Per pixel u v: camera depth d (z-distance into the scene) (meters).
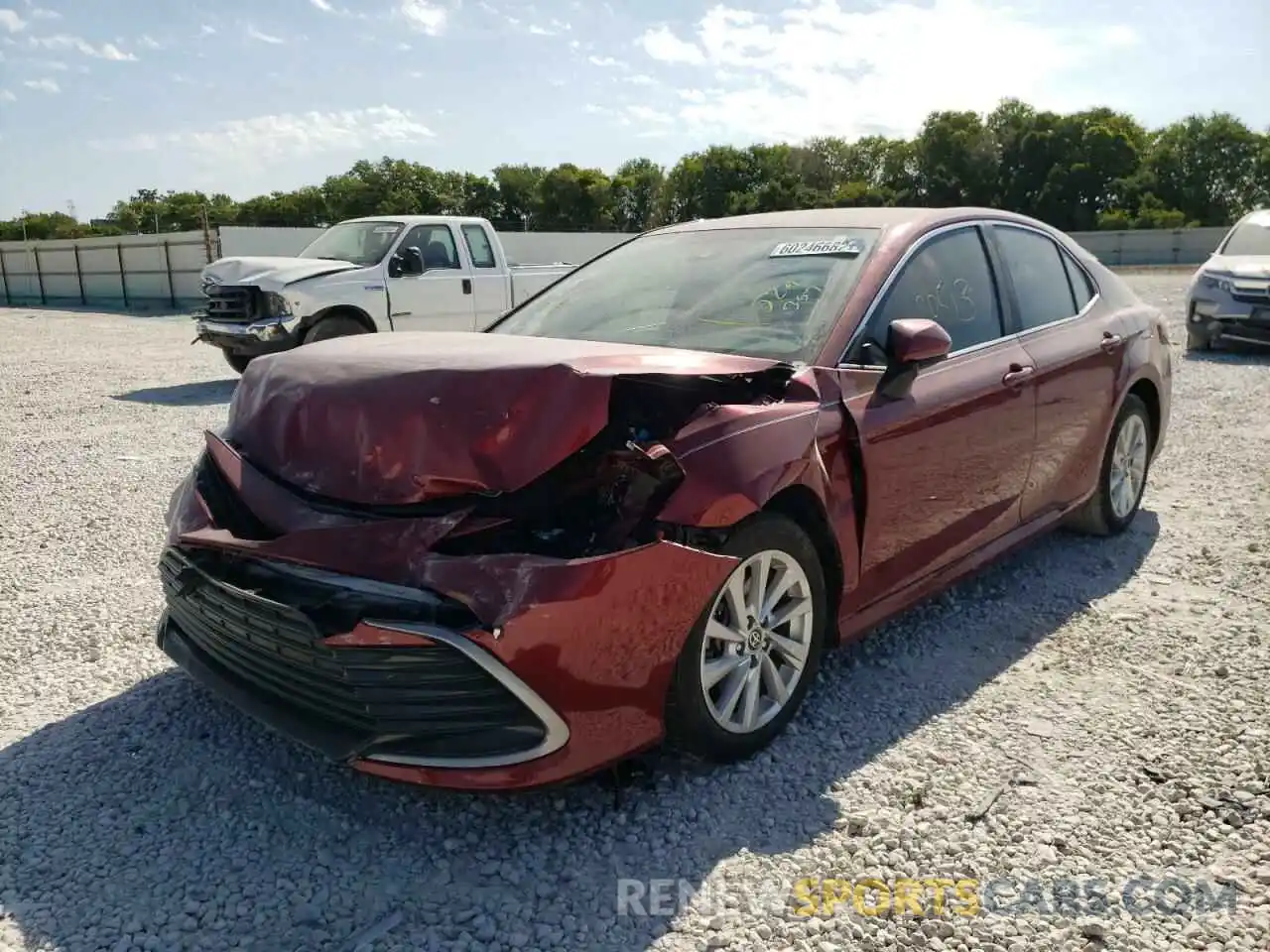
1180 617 4.21
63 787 2.95
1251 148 67.12
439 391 2.73
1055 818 2.83
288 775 3.02
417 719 2.56
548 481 2.72
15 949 2.29
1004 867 2.62
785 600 3.19
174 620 3.34
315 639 2.56
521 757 2.59
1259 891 2.53
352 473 2.79
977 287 4.16
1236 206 69.25
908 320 3.42
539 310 4.23
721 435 2.91
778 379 3.16
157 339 18.39
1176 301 19.97
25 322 23.55
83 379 12.03
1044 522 4.52
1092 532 5.16
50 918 2.40
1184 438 7.45
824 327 3.47
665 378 2.88
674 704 2.85
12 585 4.59
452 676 2.51
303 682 2.72
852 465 3.29
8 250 34.56
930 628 4.12
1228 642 3.96
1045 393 4.25
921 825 2.79
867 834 2.76
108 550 5.11
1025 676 3.69
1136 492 5.32
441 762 2.59
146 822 2.79
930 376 3.67
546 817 2.83
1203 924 2.42
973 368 3.88
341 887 2.53
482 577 2.52
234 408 3.31
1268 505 5.73
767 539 2.99
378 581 2.58
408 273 11.09
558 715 2.58
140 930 2.36
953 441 3.71
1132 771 3.07
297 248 27.28
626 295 4.08
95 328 21.41
